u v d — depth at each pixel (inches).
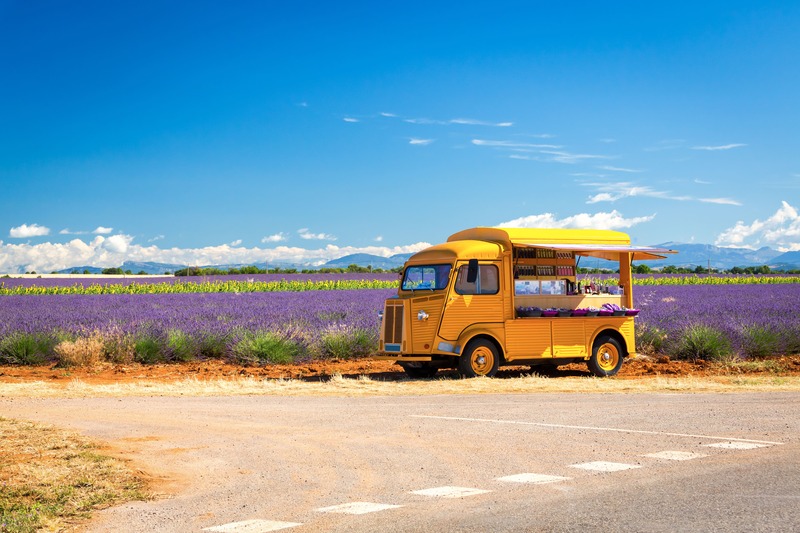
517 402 430.9
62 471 264.8
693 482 246.5
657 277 2600.9
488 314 544.4
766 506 217.0
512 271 551.2
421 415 386.9
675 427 346.9
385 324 561.9
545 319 556.4
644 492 235.0
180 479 259.3
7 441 312.7
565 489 240.1
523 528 200.5
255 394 475.5
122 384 529.7
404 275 564.7
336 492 240.7
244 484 252.1
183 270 2933.1
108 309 1082.1
